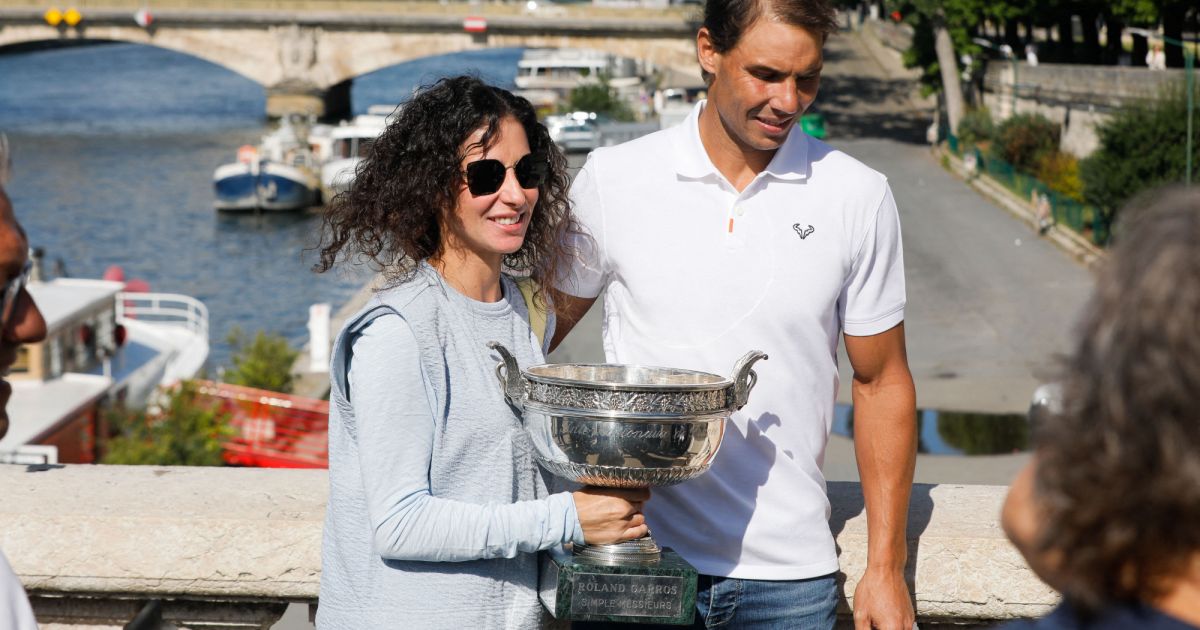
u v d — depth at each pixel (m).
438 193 2.74
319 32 80.88
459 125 2.71
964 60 59.16
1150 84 41.88
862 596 3.12
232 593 3.52
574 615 2.73
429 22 79.69
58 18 79.06
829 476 16.95
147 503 3.61
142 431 19.33
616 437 2.63
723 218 3.11
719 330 3.10
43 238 51.84
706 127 3.15
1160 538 1.34
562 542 2.67
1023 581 3.46
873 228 3.12
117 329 24.84
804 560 3.13
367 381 2.61
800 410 3.12
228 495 3.68
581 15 79.31
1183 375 1.29
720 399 2.70
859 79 82.81
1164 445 1.29
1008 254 36.72
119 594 3.56
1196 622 1.37
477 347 2.74
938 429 20.55
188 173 65.88
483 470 2.70
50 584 3.54
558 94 83.44
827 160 3.16
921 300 31.36
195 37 81.06
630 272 3.16
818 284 3.09
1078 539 1.38
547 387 2.65
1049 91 50.81
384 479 2.57
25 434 19.81
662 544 3.16
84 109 90.06
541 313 3.04
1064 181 44.62
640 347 3.17
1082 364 1.37
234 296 44.38
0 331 3.10
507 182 2.73
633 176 3.18
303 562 3.48
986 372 24.31
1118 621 1.40
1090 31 62.47
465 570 2.66
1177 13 51.09
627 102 73.88
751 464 3.12
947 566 3.49
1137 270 1.34
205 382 22.12
